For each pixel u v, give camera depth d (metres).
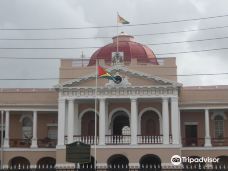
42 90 59.78
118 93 53.94
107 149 52.78
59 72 55.50
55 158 56.88
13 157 57.38
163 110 53.31
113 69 54.16
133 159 52.56
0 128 60.25
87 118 57.88
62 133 53.50
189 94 58.81
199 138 57.81
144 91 53.78
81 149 38.06
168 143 52.59
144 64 56.00
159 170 45.66
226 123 59.09
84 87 54.03
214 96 58.62
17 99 59.50
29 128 60.47
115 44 63.72
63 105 54.03
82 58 57.59
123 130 53.78
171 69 54.88
